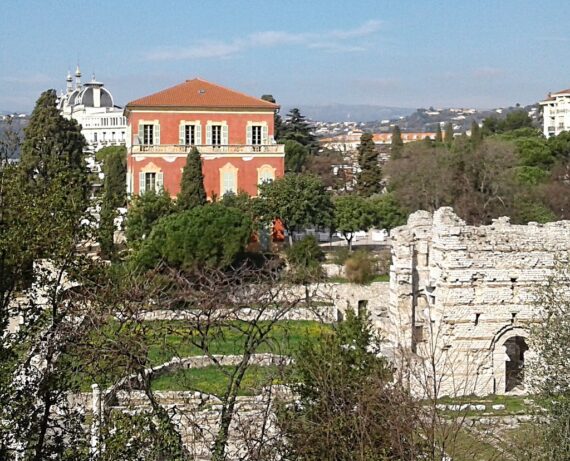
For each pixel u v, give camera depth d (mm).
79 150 117000
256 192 113125
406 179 130250
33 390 31484
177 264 81688
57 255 33250
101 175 149500
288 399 41031
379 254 100750
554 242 50219
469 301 50094
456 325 50156
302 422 33438
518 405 46469
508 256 50031
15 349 33000
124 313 35062
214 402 48562
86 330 33312
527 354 49469
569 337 36500
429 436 31344
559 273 45438
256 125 114875
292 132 184750
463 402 42438
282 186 103875
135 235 93000
